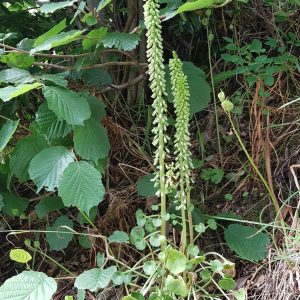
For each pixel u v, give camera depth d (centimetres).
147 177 64
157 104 49
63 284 63
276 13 74
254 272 57
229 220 60
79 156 60
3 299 48
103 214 68
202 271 52
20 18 76
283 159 66
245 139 70
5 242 72
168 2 59
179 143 50
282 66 70
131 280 56
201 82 64
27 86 50
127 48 55
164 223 52
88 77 68
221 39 78
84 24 74
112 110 75
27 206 68
